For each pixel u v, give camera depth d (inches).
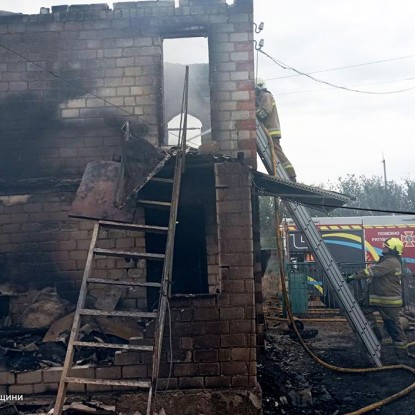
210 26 294.0
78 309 191.3
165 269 199.9
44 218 289.3
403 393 261.4
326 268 325.1
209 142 273.4
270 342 392.5
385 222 588.4
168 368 231.1
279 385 277.0
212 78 291.9
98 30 299.0
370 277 337.4
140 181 227.5
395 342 334.0
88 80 297.6
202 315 235.1
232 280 238.7
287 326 456.1
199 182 287.9
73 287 285.0
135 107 295.7
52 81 297.9
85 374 230.7
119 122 295.3
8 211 290.2
